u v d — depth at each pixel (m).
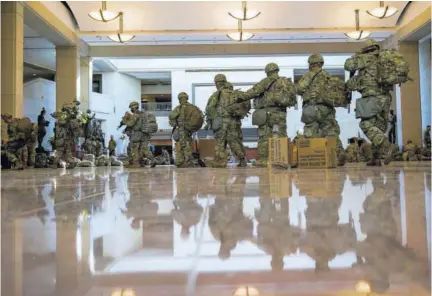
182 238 1.24
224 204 2.18
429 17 17.14
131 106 12.33
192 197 2.63
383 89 8.61
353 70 8.80
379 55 8.49
